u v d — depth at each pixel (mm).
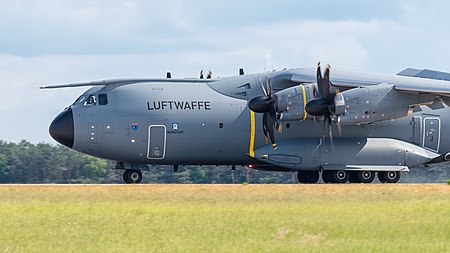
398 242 77938
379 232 83375
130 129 144875
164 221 89625
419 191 120125
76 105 146250
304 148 148250
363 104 141375
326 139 149750
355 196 113812
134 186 126625
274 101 142000
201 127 146625
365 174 152125
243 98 149250
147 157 146875
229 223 88375
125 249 73938
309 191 119312
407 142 153875
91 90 148250
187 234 81750
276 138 149250
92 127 144000
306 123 149625
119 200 109312
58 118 145000
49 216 93375
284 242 77562
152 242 77375
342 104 140125
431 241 78625
